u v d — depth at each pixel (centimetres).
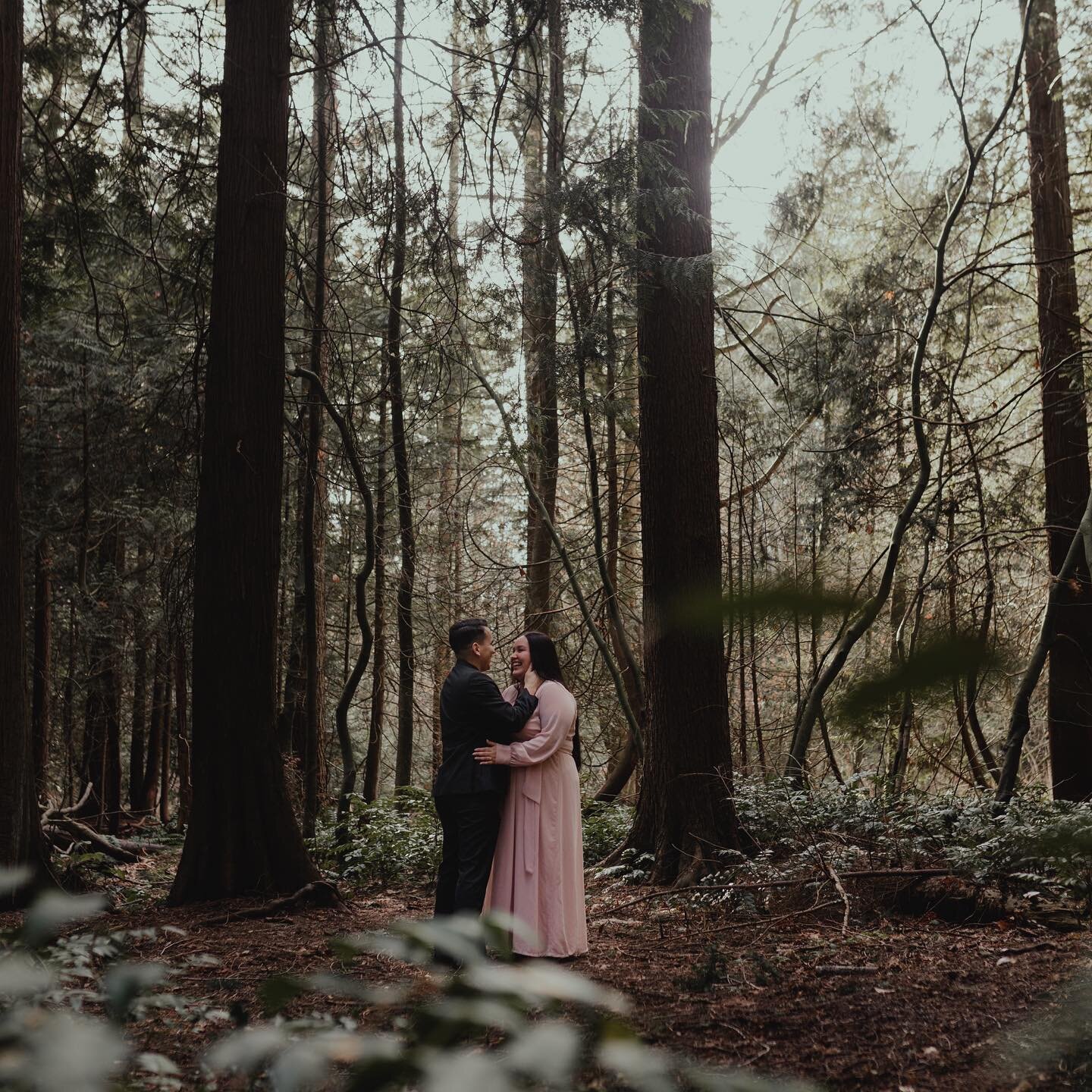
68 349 1292
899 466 1088
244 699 680
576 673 1288
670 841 723
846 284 1237
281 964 491
